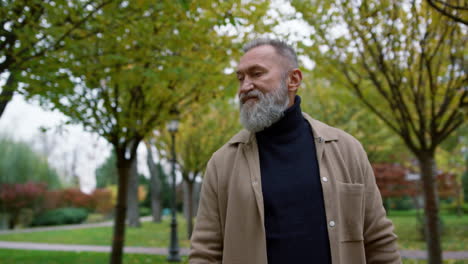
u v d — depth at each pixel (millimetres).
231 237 1369
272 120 1435
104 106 5848
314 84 11594
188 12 4316
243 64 1505
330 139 1462
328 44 5465
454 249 10453
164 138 12102
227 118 13102
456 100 5684
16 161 26469
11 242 14875
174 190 9961
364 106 7133
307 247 1295
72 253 11125
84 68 4621
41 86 4328
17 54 4082
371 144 12789
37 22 4164
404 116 5840
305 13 5234
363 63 5516
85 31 4641
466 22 3379
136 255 10422
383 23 4945
